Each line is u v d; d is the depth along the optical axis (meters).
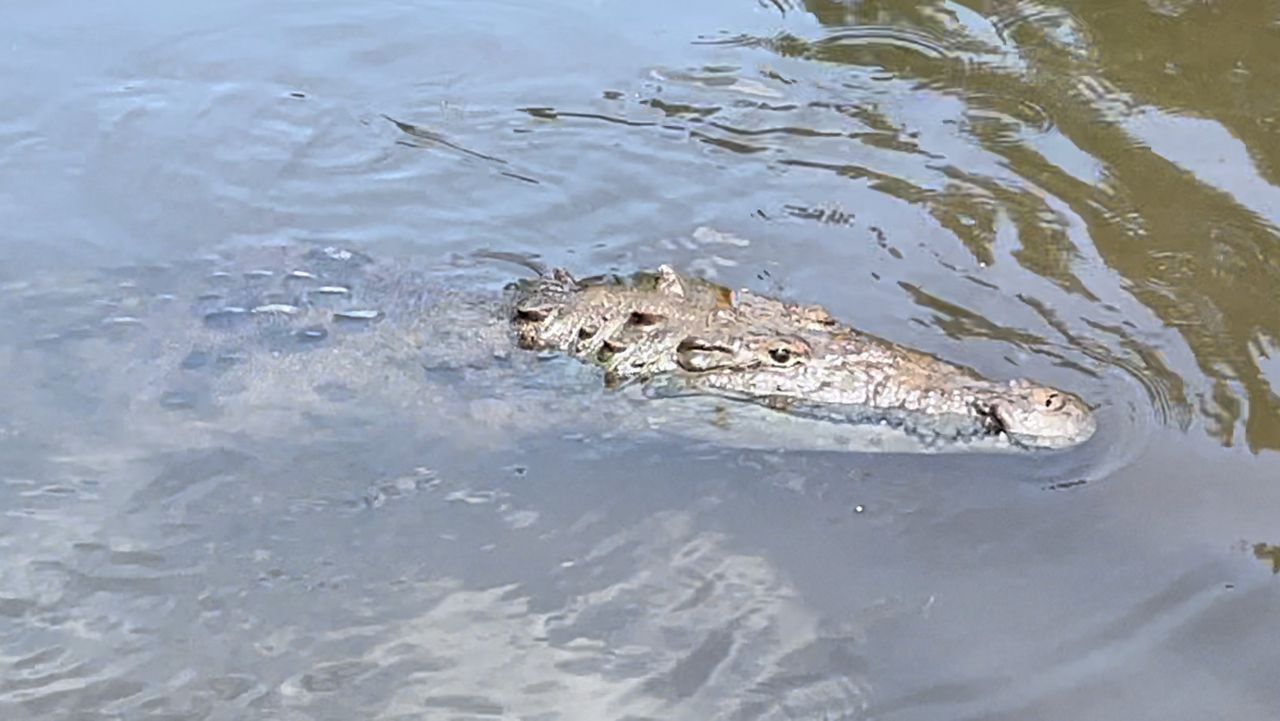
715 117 3.95
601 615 3.16
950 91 3.98
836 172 3.81
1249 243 3.59
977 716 3.02
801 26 4.21
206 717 3.05
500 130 3.94
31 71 4.11
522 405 3.39
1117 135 3.84
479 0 4.34
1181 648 3.06
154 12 4.30
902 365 3.35
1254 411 3.32
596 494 3.31
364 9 4.30
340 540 3.25
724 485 3.31
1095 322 3.48
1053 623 3.10
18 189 3.82
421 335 3.46
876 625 3.12
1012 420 3.28
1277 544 3.15
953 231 3.66
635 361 3.40
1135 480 3.24
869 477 3.30
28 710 3.06
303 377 3.42
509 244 3.67
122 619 3.16
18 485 3.31
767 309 3.43
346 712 3.06
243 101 4.03
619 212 3.74
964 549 3.20
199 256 3.66
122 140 3.94
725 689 3.07
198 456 3.36
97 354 3.48
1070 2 4.19
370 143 3.92
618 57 4.14
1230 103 3.88
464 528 3.27
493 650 3.12
